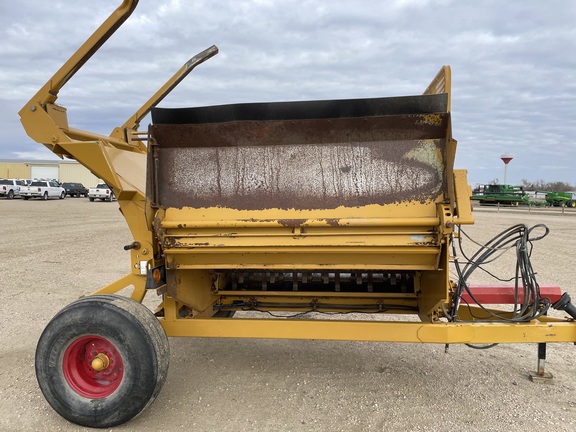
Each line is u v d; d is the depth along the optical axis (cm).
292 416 369
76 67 386
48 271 948
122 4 373
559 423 360
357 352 514
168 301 394
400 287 460
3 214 2430
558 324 368
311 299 477
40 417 369
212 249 360
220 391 414
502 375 452
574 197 4494
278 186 360
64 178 7006
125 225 1947
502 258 1193
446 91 364
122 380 339
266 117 354
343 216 348
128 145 506
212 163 368
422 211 342
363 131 351
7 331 575
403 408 384
